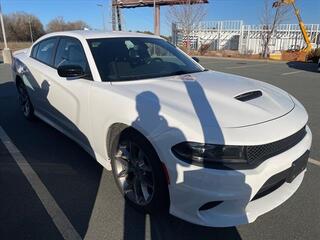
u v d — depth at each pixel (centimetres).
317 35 3381
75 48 377
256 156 229
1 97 752
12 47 5116
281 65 2014
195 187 229
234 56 3180
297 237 260
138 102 269
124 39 386
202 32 4225
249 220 238
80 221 280
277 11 3362
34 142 455
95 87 316
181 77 338
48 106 439
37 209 296
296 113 279
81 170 371
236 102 268
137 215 288
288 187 274
